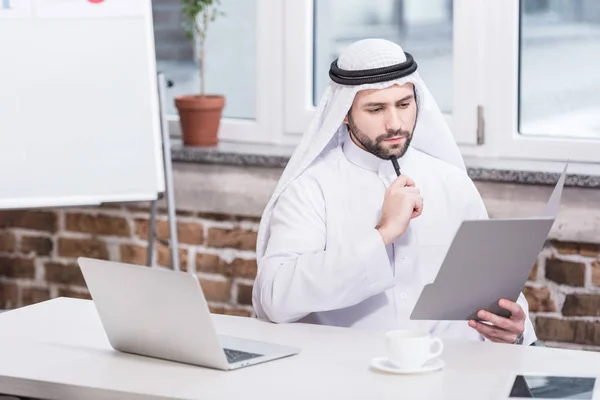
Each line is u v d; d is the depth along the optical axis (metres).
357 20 3.71
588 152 3.39
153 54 3.32
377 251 2.34
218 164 3.71
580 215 3.23
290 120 3.81
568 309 3.32
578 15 3.40
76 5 3.25
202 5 3.79
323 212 2.56
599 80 3.41
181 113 3.79
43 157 3.25
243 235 3.74
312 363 2.02
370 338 2.22
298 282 2.35
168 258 3.89
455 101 3.53
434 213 2.57
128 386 1.90
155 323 2.03
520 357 2.05
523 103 3.51
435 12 3.57
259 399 1.80
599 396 1.79
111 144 3.30
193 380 1.92
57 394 1.94
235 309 3.79
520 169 3.28
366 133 2.51
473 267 2.10
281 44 3.80
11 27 3.21
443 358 2.04
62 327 2.33
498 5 3.44
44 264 4.11
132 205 3.91
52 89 3.25
